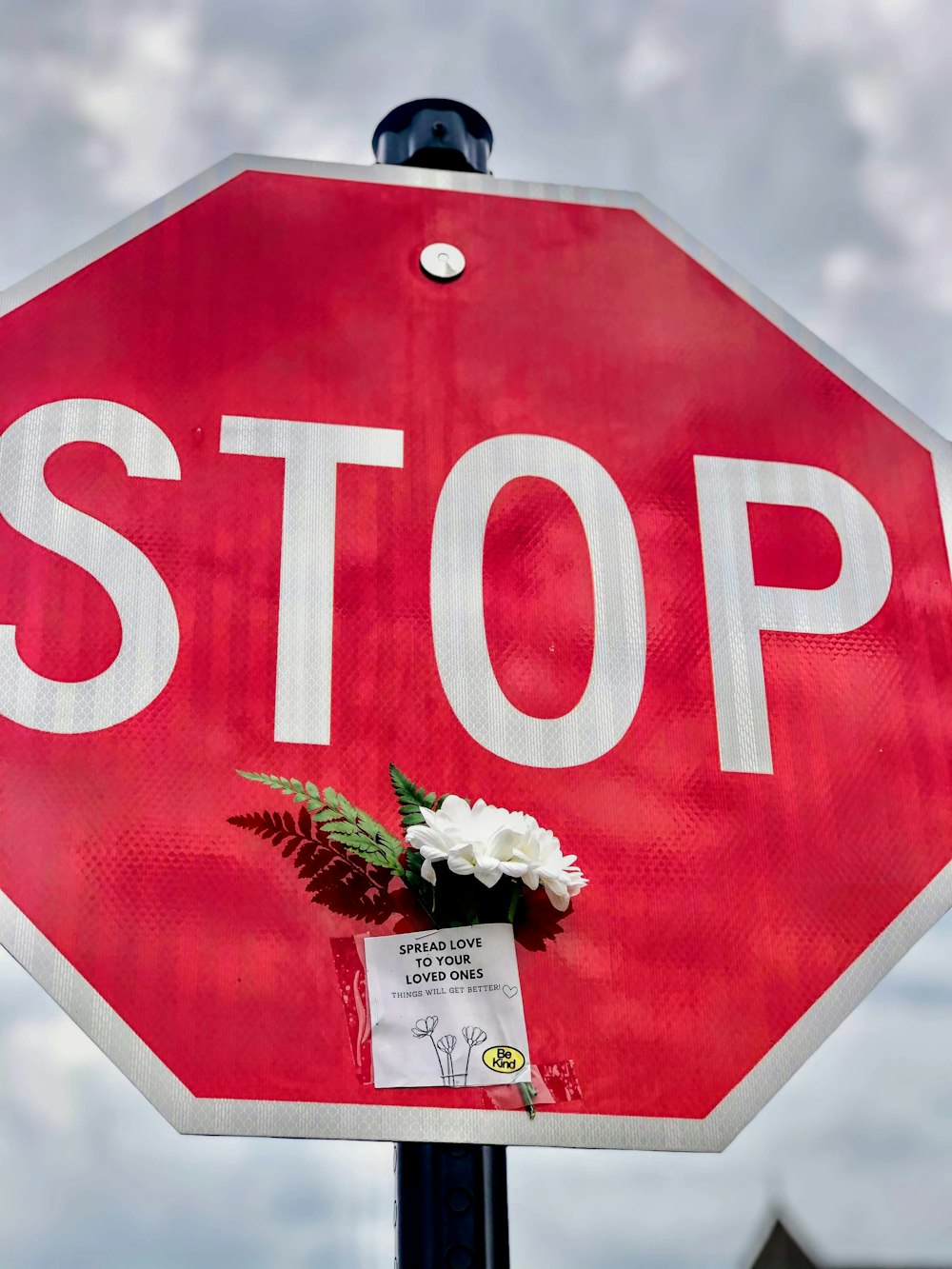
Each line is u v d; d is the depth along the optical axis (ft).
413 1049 8.10
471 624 9.26
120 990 7.99
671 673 9.41
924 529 10.25
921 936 8.96
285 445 9.56
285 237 10.21
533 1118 8.06
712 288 10.69
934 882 9.12
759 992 8.63
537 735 9.05
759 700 9.43
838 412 10.48
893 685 9.66
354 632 9.10
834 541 10.05
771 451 10.27
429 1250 8.07
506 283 10.37
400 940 8.34
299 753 8.73
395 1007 8.18
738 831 9.03
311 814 8.52
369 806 8.71
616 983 8.50
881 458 10.41
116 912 8.16
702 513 9.95
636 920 8.70
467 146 11.35
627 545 9.73
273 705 8.81
